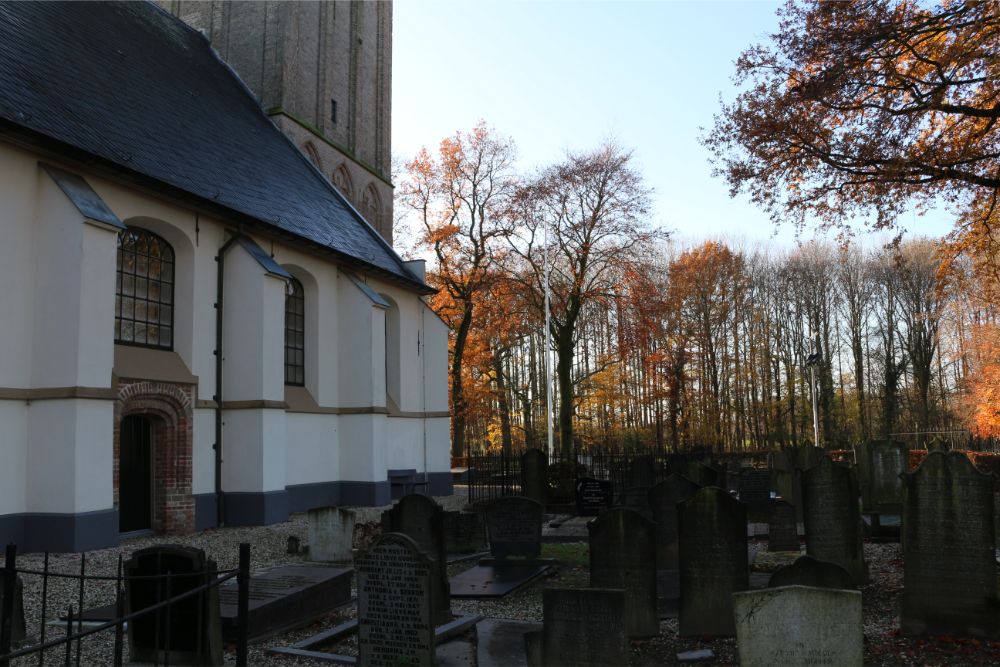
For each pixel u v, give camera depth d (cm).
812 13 1292
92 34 2112
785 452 2253
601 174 3378
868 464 1641
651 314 3462
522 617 922
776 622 553
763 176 1420
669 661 736
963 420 4491
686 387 4953
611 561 822
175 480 1712
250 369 1881
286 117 3028
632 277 3391
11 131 1375
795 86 1308
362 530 1452
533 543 1263
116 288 1641
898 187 1374
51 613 904
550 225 3444
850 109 1329
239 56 3130
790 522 1295
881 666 682
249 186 2186
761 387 5569
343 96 3503
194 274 1823
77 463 1377
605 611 633
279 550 1422
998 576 943
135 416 1681
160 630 720
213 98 2602
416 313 2922
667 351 4684
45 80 1648
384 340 2444
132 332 1688
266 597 847
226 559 1323
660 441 4956
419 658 682
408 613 690
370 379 2345
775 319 5844
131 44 2317
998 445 3972
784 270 5797
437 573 881
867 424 5600
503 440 4781
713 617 808
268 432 1877
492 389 4678
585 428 5206
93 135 1614
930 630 768
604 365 4750
